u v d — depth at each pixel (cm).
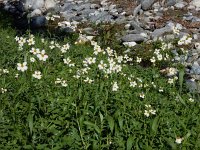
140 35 1620
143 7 1911
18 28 1916
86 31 1764
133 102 898
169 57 1320
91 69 1116
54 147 670
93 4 2102
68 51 1332
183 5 1897
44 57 941
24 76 995
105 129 742
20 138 700
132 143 685
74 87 948
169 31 1655
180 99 861
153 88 1052
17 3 2311
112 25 1780
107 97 835
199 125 799
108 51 1266
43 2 2186
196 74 1277
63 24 1880
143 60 1462
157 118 708
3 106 827
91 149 695
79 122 736
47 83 959
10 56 1248
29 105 793
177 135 741
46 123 749
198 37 1591
